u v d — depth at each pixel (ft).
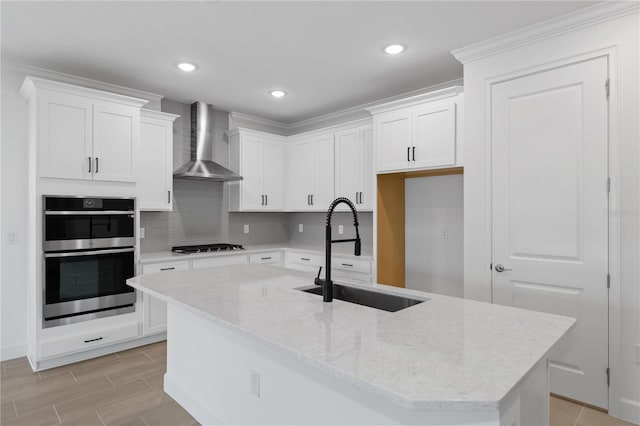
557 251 7.99
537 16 7.78
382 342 4.09
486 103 9.03
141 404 7.79
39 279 9.34
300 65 10.47
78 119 9.95
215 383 6.66
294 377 5.02
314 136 14.75
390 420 3.92
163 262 11.64
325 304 5.68
